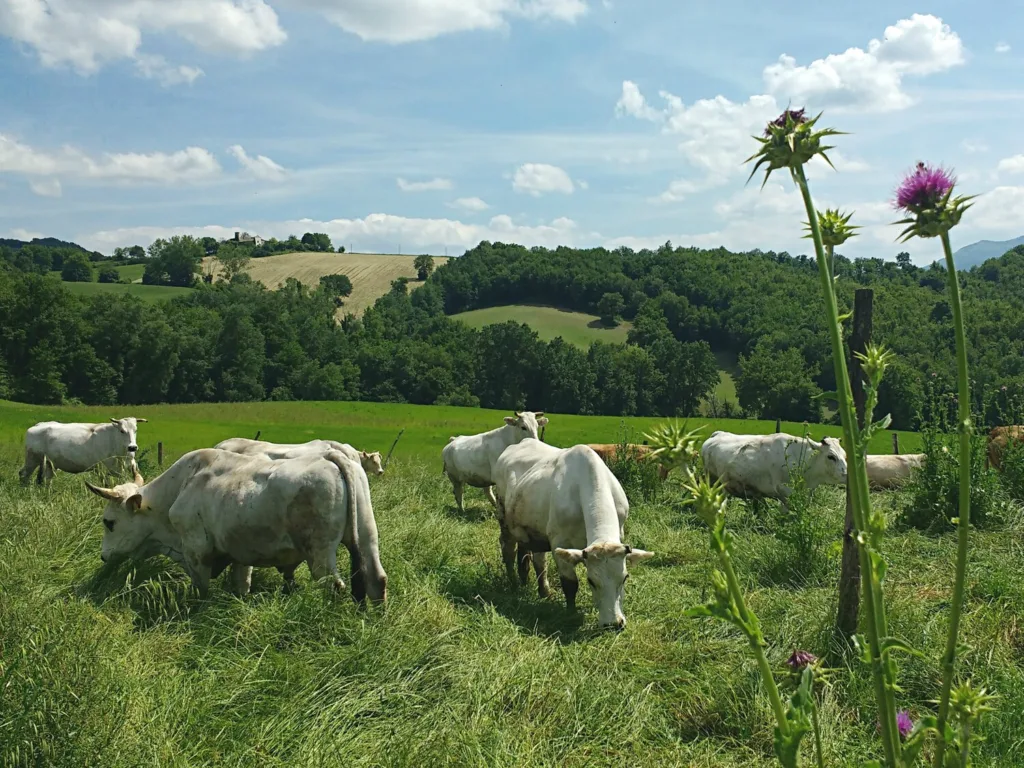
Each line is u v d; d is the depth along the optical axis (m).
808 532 8.31
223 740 4.70
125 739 4.34
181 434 31.47
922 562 8.38
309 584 6.98
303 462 7.19
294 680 5.41
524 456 8.80
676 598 7.62
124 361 63.97
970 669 5.48
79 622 5.77
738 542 9.20
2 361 58.06
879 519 1.64
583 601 7.82
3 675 4.47
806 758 4.54
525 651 5.99
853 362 6.08
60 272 116.56
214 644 6.25
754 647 1.68
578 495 7.52
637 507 12.65
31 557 8.19
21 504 10.48
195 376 66.44
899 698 5.22
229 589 7.79
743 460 12.16
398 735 4.66
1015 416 13.29
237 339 67.38
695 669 5.87
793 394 49.06
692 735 5.05
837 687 5.29
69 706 4.38
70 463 15.25
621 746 4.81
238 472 7.41
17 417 36.81
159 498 7.83
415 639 5.95
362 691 5.26
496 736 4.65
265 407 50.34
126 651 5.67
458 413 49.94
